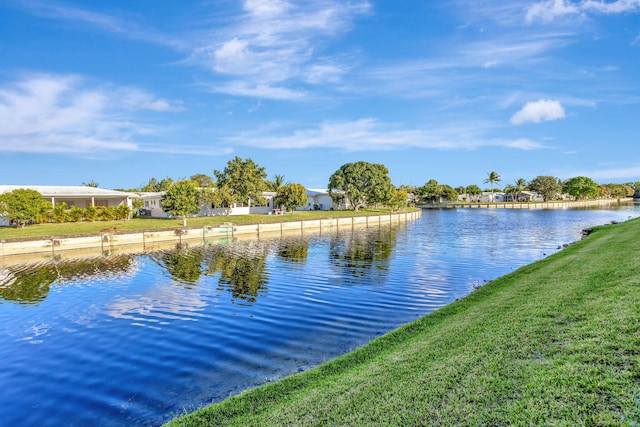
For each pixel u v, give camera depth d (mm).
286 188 66562
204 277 22156
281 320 13656
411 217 76500
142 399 8422
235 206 65062
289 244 38312
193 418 6348
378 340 9898
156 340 12070
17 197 39500
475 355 6758
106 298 17719
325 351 10688
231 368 9781
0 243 30859
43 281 21797
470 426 4633
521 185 151750
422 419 4996
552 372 5430
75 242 34531
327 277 21281
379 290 17828
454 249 31547
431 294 16875
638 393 4527
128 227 43219
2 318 14750
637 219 36531
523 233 43688
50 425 7555
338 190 84875
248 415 6215
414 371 6680
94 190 54938
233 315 14430
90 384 9227
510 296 11867
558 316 7930
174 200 46625
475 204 134875
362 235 46250
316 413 5719
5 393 8883
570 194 153000
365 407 5609
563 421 4320
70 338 12445
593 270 12500
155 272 24062
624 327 6406
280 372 9422
